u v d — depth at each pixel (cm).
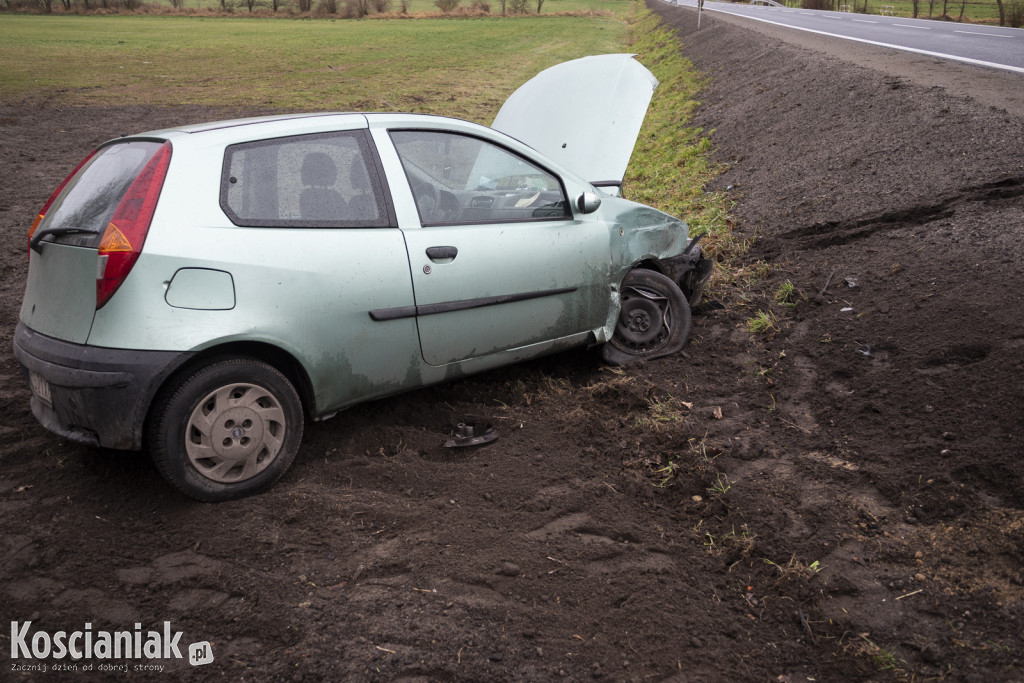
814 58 1471
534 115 594
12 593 255
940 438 355
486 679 227
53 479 326
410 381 364
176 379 294
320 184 335
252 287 305
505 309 390
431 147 379
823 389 430
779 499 331
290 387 322
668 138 1363
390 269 343
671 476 354
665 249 491
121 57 3109
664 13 5041
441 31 4975
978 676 234
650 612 264
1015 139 717
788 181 841
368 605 255
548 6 8531
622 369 469
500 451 369
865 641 252
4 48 3219
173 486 301
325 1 6644
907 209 643
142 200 294
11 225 795
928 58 1412
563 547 297
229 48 3619
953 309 459
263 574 267
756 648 251
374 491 328
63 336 300
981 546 288
